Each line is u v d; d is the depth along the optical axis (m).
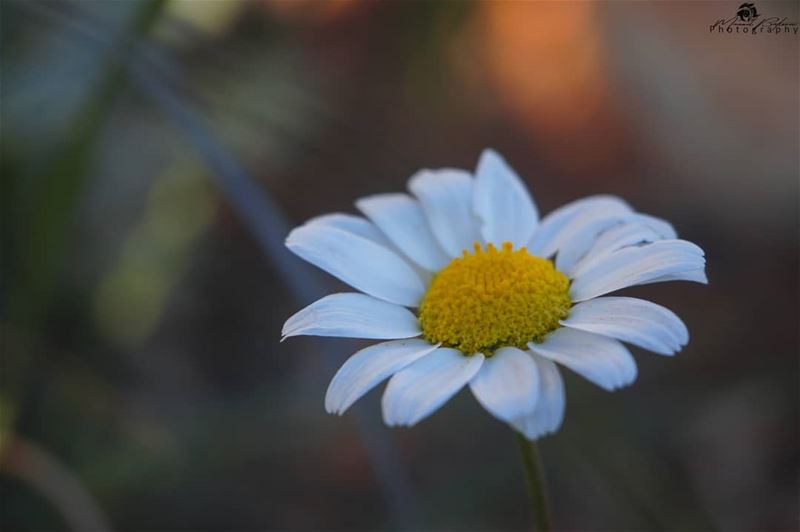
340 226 0.21
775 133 0.30
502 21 0.36
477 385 0.18
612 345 0.18
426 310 0.19
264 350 0.29
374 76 0.34
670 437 0.26
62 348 0.27
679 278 0.19
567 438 0.24
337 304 0.19
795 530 0.25
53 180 0.24
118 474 0.25
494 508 0.26
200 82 0.28
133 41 0.24
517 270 0.19
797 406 0.26
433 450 0.26
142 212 0.30
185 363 0.28
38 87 0.27
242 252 0.31
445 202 0.21
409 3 0.34
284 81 0.29
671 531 0.24
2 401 0.25
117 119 0.30
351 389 0.18
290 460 0.26
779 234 0.29
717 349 0.27
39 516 0.25
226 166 0.23
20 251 0.26
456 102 0.34
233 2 0.32
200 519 0.26
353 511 0.26
